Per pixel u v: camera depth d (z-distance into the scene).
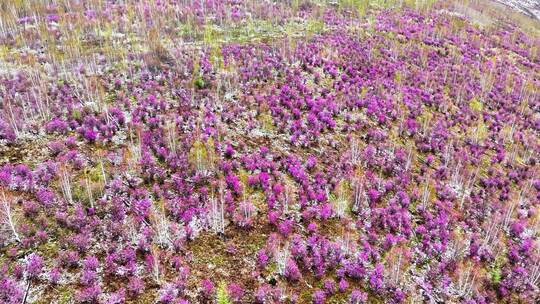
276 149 16.84
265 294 10.64
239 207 13.23
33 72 19.20
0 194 11.80
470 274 12.46
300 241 12.32
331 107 20.36
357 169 16.17
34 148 14.35
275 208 13.62
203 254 11.62
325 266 11.91
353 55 27.95
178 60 23.00
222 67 22.41
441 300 11.60
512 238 14.50
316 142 17.84
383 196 15.27
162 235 11.80
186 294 10.41
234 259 11.68
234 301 10.41
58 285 10.05
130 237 11.51
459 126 21.84
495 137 21.33
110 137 15.37
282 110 19.09
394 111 21.23
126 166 13.86
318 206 13.91
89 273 10.20
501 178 17.78
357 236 13.26
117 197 12.63
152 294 10.28
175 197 13.15
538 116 25.31
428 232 13.88
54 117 16.08
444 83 26.52
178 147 15.38
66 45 22.64
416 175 16.83
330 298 11.04
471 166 18.23
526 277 12.74
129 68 20.94
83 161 14.01
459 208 15.34
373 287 11.48
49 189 12.45
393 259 12.19
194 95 19.48
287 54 26.08
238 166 15.19
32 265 10.09
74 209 12.06
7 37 23.86
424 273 12.38
